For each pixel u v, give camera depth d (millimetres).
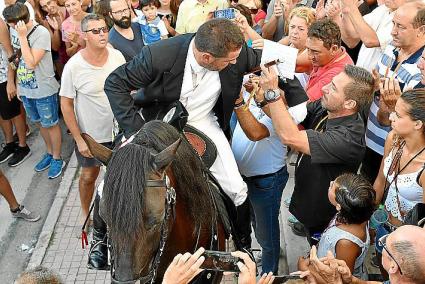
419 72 4035
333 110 3537
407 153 3295
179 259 2404
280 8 6176
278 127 3422
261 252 4613
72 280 5027
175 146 2451
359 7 5848
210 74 3354
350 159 3477
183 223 2812
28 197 6422
